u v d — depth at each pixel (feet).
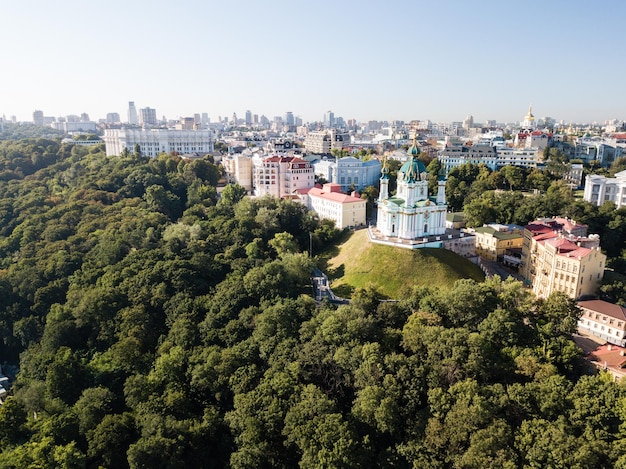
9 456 345.51
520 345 417.49
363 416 363.35
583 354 422.82
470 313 443.32
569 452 306.14
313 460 332.80
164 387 426.51
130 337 482.69
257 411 371.15
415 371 382.83
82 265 652.48
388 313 465.88
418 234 651.66
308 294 580.71
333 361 412.57
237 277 574.15
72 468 337.93
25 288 615.16
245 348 448.24
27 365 492.54
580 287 518.37
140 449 342.03
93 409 392.06
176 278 566.36
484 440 317.22
